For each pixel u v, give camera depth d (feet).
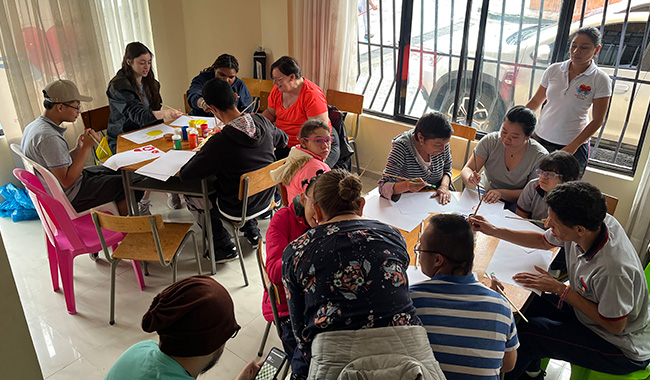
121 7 12.37
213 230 9.55
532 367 6.37
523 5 10.32
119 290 8.80
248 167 8.39
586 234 5.13
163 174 8.27
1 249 2.69
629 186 9.59
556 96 9.29
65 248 7.75
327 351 3.64
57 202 7.20
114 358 7.26
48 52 11.27
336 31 12.87
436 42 11.91
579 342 5.54
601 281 5.07
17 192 11.46
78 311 8.22
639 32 9.25
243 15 14.44
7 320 2.85
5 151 11.65
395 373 3.45
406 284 3.95
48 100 8.55
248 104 12.16
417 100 12.86
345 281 3.77
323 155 7.58
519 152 7.90
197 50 13.96
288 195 7.65
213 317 3.58
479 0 10.82
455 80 12.01
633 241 9.38
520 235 6.26
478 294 4.16
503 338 4.09
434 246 4.27
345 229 4.06
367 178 13.96
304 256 4.05
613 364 5.38
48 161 8.47
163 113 10.72
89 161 12.84
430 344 4.04
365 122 13.50
